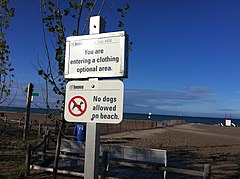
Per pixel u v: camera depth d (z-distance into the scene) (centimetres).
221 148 1778
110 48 319
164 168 609
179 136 2748
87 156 322
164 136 2625
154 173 827
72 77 335
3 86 716
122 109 307
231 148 1803
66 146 895
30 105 1387
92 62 327
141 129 3700
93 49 327
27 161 725
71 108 330
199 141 2258
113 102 311
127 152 828
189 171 584
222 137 2973
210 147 1811
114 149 849
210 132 4012
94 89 320
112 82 312
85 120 321
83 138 1070
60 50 537
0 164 799
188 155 1380
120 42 314
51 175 720
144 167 636
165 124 5156
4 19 691
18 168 709
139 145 1727
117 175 778
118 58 313
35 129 1939
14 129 1684
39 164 801
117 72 312
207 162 1180
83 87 326
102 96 316
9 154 962
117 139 2038
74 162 869
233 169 1035
